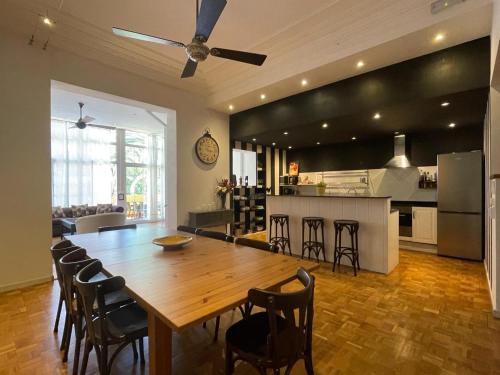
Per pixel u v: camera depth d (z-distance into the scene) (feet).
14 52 10.08
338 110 12.88
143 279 4.90
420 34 8.98
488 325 7.27
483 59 9.12
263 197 22.22
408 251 15.70
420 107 11.39
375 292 9.57
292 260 6.11
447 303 8.64
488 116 10.46
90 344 4.86
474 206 13.39
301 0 8.90
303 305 4.01
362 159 19.84
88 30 10.73
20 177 10.22
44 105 10.80
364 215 12.24
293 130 16.17
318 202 13.85
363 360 5.90
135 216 29.01
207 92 16.89
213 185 18.10
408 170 17.80
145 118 23.20
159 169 30.81
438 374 5.44
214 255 6.57
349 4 9.11
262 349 4.25
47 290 9.89
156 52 12.59
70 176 24.26
